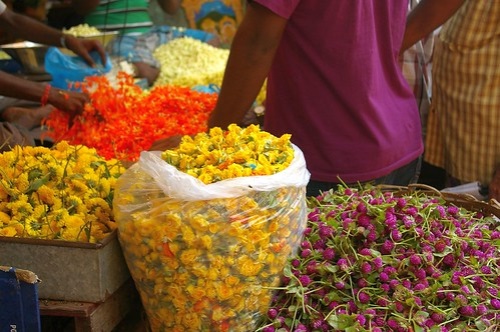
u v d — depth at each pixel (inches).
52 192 55.3
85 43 125.3
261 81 71.1
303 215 54.3
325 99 73.0
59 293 51.1
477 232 59.5
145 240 48.4
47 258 50.3
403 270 52.7
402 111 80.0
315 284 52.8
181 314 49.0
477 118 100.0
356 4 68.9
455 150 105.2
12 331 45.6
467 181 104.9
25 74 125.7
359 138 73.9
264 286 50.3
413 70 108.0
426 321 49.4
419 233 54.4
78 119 97.2
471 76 99.1
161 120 95.6
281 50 73.6
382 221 54.9
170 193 47.5
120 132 91.7
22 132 88.7
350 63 71.0
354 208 59.2
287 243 51.3
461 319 51.2
